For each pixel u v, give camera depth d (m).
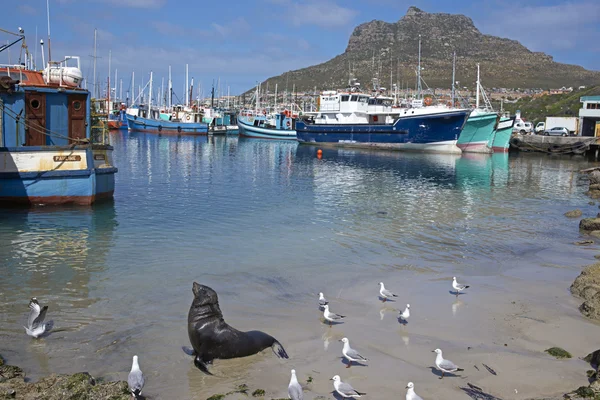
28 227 17.33
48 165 20.00
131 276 12.38
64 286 11.54
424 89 180.12
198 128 91.94
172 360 8.19
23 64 23.28
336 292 11.59
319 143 73.44
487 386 7.32
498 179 36.47
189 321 8.38
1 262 13.27
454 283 11.29
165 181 31.45
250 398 7.01
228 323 9.57
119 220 18.91
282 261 14.05
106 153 22.98
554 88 186.00
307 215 21.09
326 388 7.30
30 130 20.58
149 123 93.75
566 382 7.42
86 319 9.72
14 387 6.79
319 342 8.88
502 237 17.69
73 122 21.41
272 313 10.20
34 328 8.70
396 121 63.19
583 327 9.58
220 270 13.07
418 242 16.70
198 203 23.42
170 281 12.07
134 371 6.93
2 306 10.25
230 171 38.28
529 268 13.79
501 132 61.69
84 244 15.33
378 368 7.91
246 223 19.16
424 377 7.61
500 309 10.55
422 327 9.58
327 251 15.28
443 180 35.41
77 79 21.91
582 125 69.69
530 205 25.12
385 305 10.77
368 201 25.34
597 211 23.52
